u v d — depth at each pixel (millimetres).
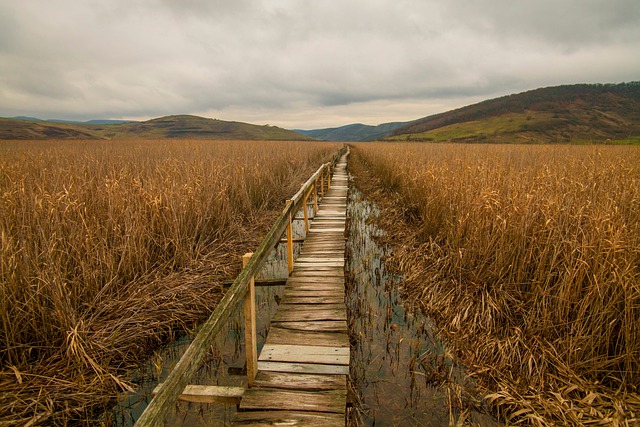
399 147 21672
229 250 5590
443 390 2957
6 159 8320
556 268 3516
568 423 2418
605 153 7973
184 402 2734
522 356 3084
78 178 5863
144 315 3561
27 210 4117
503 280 3881
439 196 5879
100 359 2967
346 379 2756
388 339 3613
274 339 3248
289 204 4691
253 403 2400
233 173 7926
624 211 3941
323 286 4355
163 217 4875
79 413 2574
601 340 2797
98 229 4109
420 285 4676
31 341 2867
